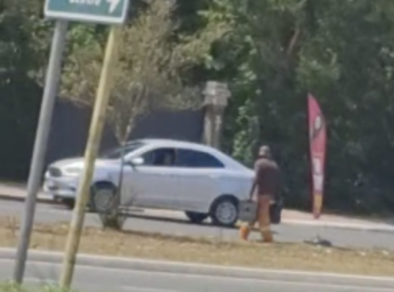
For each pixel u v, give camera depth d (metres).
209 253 20.56
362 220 37.91
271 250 22.11
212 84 37.69
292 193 39.06
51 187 28.80
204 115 38.50
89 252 19.11
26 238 9.68
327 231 32.53
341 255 22.47
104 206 25.89
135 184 28.41
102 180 27.95
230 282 18.34
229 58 40.12
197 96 37.28
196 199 29.14
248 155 39.22
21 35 38.12
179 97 35.91
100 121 9.55
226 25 39.41
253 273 18.92
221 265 19.25
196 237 23.17
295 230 31.25
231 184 29.42
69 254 10.28
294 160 39.22
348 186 40.25
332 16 39.16
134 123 34.97
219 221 29.25
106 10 9.20
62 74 35.16
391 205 40.88
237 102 39.78
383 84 40.03
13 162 38.97
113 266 18.31
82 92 35.03
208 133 37.91
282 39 39.50
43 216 25.58
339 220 36.47
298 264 20.41
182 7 40.38
